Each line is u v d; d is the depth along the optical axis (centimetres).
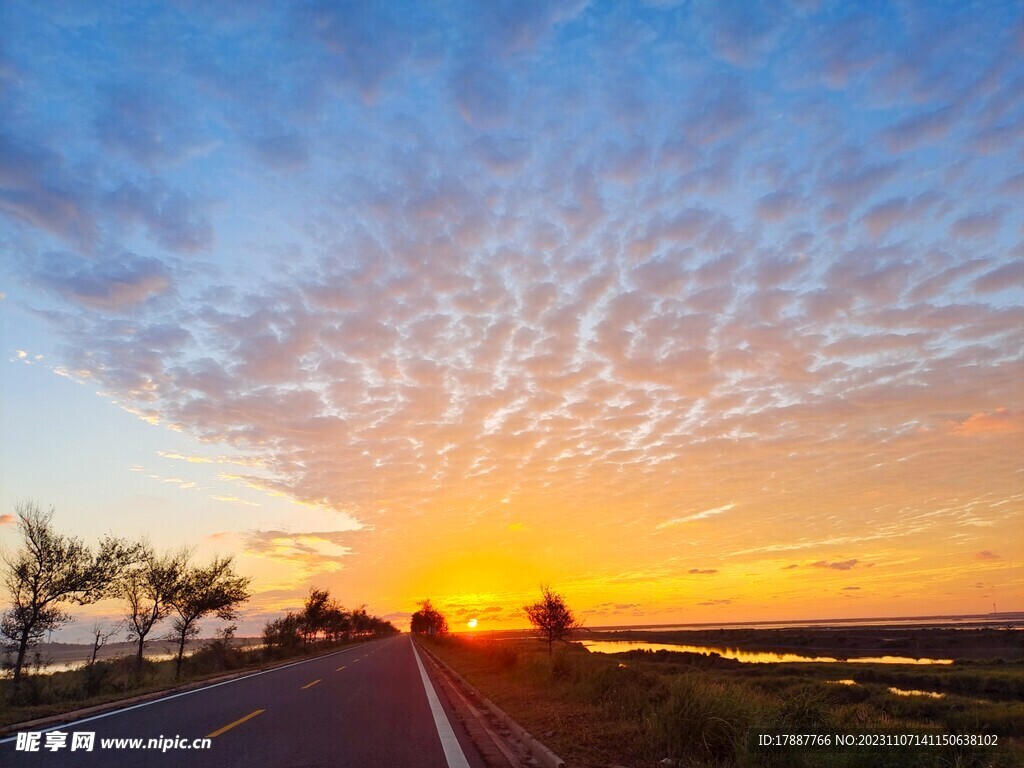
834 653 7388
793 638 10256
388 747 920
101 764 794
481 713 1426
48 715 1241
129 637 2591
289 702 1493
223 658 3152
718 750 814
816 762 719
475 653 3944
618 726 1059
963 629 11650
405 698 1623
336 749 898
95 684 1855
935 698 2530
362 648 6175
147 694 1661
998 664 4847
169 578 2742
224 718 1212
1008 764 799
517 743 1030
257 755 852
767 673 4459
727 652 7856
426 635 9812
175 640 2861
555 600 3788
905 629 12938
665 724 891
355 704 1462
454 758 850
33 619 1881
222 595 3017
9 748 909
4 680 1792
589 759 830
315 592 6431
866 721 897
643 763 809
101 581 2059
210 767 776
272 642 4628
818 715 845
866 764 745
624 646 9838
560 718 1184
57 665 2578
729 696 905
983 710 2167
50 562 1944
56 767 776
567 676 1814
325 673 2550
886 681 3838
